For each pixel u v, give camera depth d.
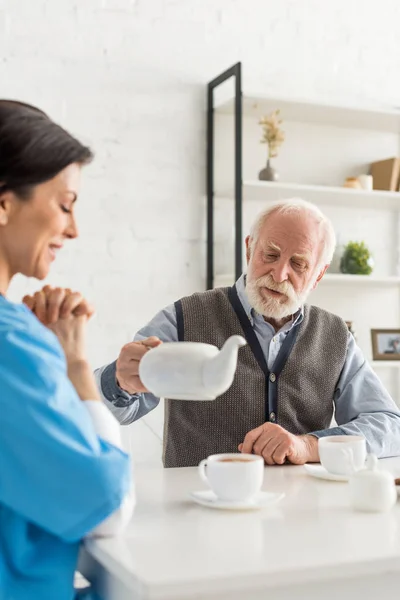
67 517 0.95
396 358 3.41
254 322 2.01
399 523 1.14
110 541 1.03
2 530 0.96
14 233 1.05
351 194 3.27
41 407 0.93
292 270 1.94
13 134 1.01
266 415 1.96
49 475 0.93
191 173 3.22
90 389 1.11
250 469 1.23
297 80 3.41
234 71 3.04
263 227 1.99
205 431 1.96
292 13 3.41
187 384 1.14
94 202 3.08
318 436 1.73
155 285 3.16
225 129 3.28
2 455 0.92
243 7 3.32
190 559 0.94
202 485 1.43
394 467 1.67
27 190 1.03
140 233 3.14
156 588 0.85
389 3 3.59
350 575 0.93
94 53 3.07
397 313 3.59
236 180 3.04
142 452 3.10
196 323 2.01
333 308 3.48
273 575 0.90
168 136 3.19
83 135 3.06
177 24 3.20
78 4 3.05
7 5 2.95
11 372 0.94
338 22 3.49
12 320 0.98
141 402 1.88
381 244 3.57
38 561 0.98
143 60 3.15
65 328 1.13
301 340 2.03
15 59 2.96
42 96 3.00
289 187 3.14
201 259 3.23
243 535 1.06
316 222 1.99
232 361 1.10
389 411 1.96
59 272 3.03
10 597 0.96
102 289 3.08
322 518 1.17
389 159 3.43
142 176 3.14
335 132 3.49
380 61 3.57
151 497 1.32
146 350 1.47
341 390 2.05
